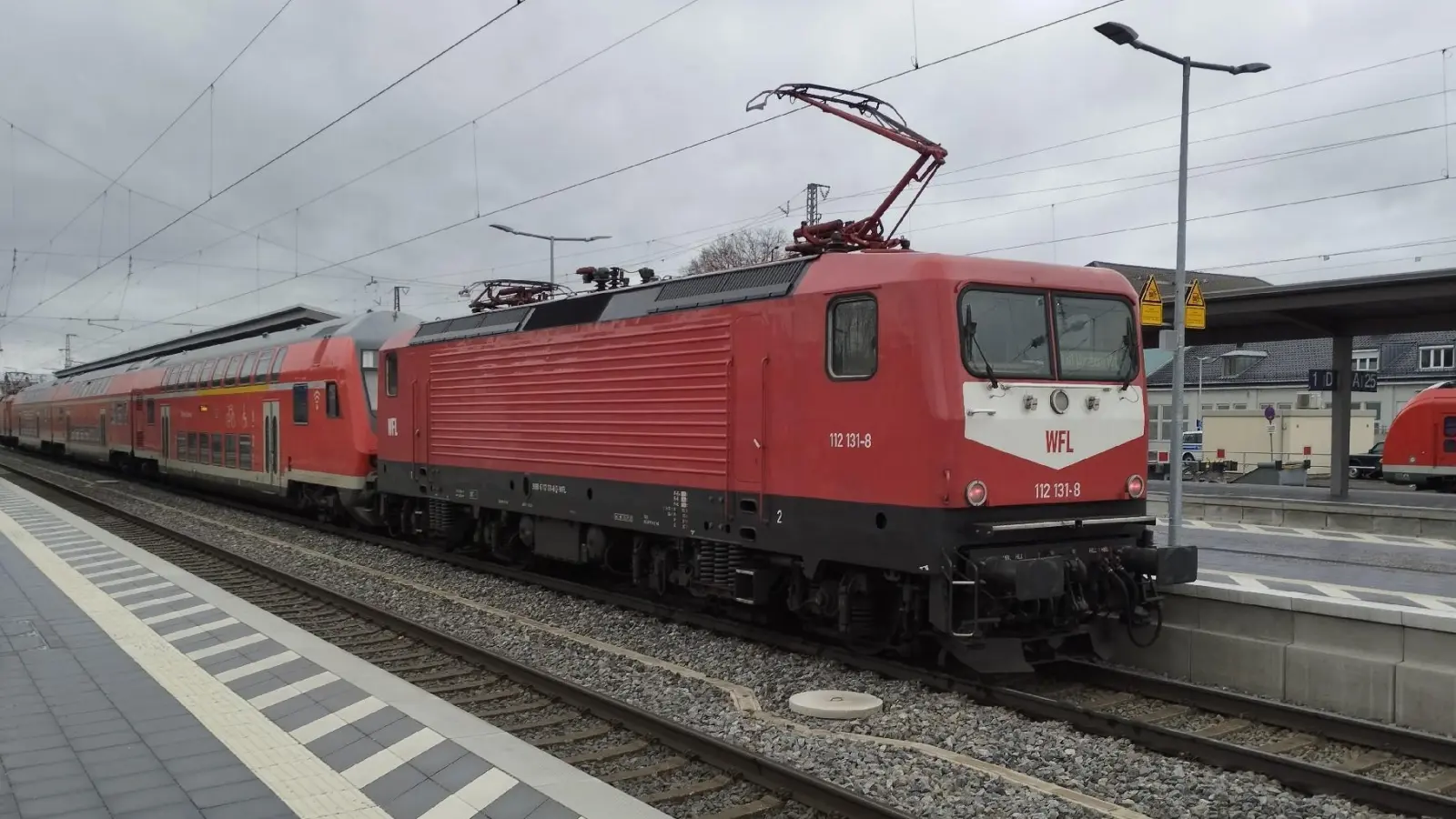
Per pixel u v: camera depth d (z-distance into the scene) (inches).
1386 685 311.1
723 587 425.1
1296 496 1083.9
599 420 478.9
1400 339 2016.5
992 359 342.0
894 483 339.3
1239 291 914.7
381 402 680.4
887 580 360.5
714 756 264.2
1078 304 365.1
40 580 494.6
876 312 347.3
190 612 414.9
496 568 591.8
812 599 391.5
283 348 832.9
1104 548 361.4
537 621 466.3
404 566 618.5
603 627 446.6
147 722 269.4
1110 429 366.0
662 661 390.3
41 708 282.2
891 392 340.5
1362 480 1632.6
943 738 289.6
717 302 412.8
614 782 252.7
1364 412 1857.8
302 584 525.7
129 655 343.0
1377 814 233.3
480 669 369.1
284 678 312.2
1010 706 323.3
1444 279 788.0
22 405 2057.1
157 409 1138.7
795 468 376.5
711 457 414.0
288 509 913.5
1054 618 351.3
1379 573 563.2
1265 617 346.6
